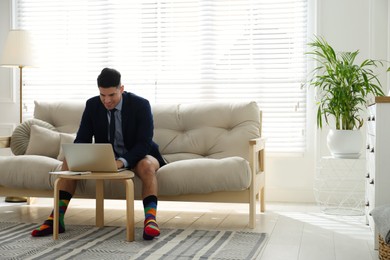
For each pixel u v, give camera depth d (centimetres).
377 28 456
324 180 468
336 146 425
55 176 364
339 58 465
